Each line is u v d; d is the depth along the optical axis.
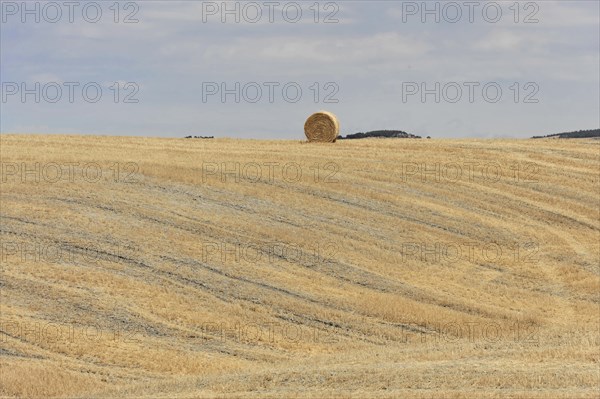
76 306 43.12
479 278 50.84
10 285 44.69
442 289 48.88
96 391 31.59
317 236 54.72
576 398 22.97
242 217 56.53
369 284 48.94
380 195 62.72
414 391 24.69
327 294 47.06
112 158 67.12
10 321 41.06
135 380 35.44
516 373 25.94
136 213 55.22
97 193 57.97
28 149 70.50
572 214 61.62
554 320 44.53
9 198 55.97
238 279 47.97
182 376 34.66
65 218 53.31
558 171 70.75
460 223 59.06
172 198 58.53
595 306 47.09
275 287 47.41
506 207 62.44
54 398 30.75
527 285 50.31
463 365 27.56
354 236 55.34
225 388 26.98
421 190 64.75
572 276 51.56
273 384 26.92
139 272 47.47
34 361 37.44
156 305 44.00
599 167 72.31
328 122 82.44
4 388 33.56
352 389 25.52
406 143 81.62
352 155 73.88
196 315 43.31
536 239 57.16
